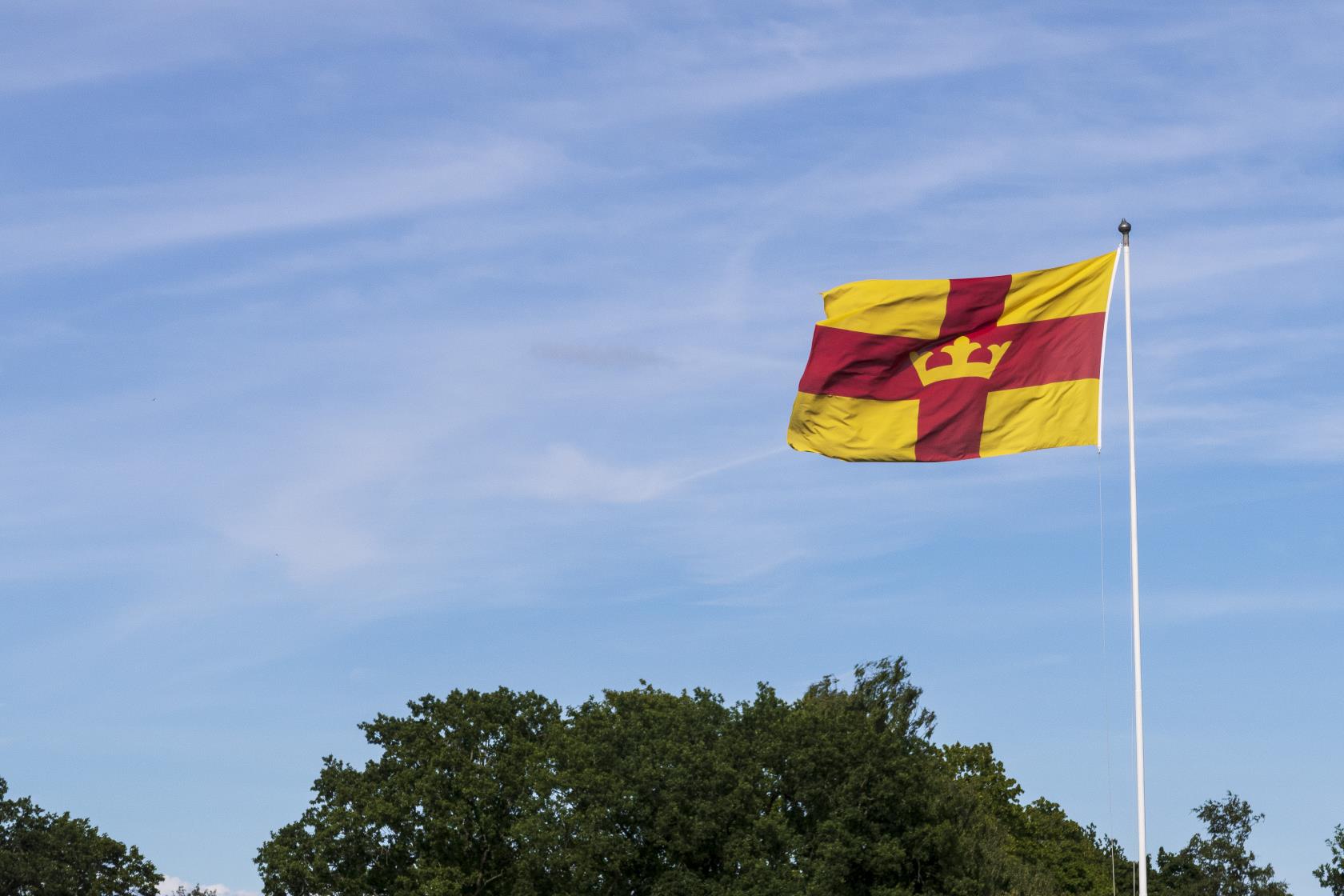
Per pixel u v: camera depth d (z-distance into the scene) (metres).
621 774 65.88
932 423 30.05
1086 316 29.81
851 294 30.34
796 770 67.38
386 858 67.31
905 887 66.06
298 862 66.38
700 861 64.38
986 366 30.03
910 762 69.12
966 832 73.56
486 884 68.06
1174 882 95.56
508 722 72.31
